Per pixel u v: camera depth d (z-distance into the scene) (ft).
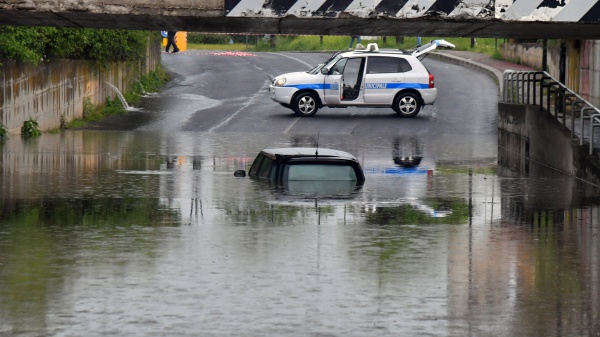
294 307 78.54
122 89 309.42
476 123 259.60
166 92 328.90
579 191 151.12
